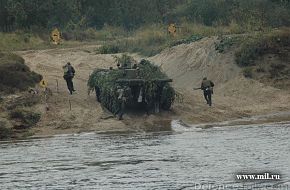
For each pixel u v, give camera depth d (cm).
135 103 10125
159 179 5672
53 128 9656
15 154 7575
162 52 13875
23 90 10588
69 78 10881
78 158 7025
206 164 6231
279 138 7738
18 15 18275
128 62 10819
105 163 6600
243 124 9519
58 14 19612
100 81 10350
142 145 7756
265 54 12312
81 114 10081
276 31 13012
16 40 16650
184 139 8100
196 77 12256
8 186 5712
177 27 15925
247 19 15412
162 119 10000
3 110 9981
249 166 6006
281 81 11769
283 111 10631
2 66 10812
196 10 18012
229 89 11669
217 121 9988
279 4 16838
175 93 10375
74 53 14988
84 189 5450
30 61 13912
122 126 9619
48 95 10638
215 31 14925
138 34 16562
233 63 12281
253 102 11125
